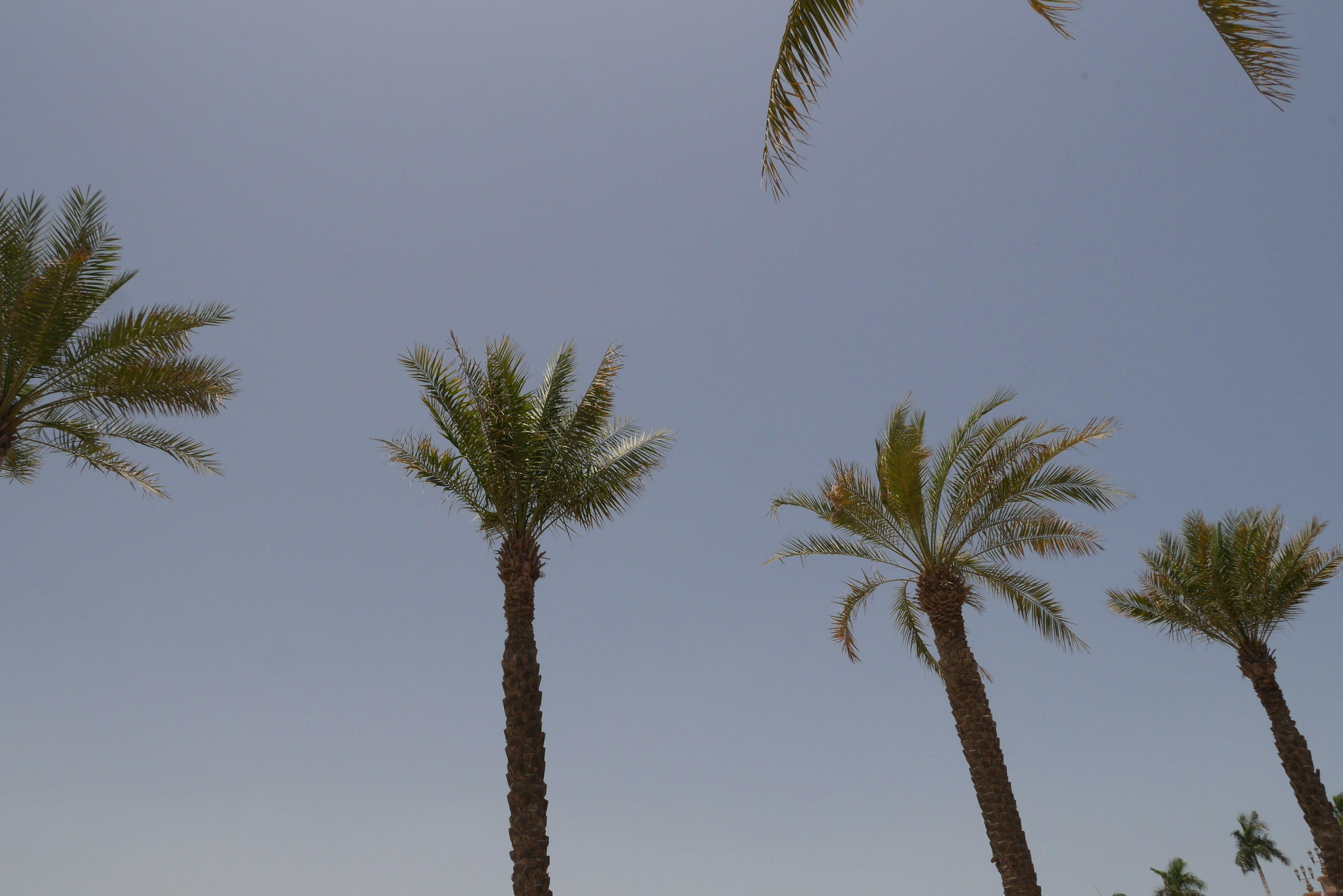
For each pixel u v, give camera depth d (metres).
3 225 13.73
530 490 15.59
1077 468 17.47
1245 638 22.47
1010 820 16.33
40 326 13.16
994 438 17.92
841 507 18.80
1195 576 22.58
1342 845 20.38
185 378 14.37
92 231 14.20
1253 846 58.38
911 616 21.61
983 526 18.31
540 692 14.36
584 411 15.87
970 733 17.16
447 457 15.87
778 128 6.65
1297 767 21.20
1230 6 5.65
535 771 13.65
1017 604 19.91
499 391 15.34
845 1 6.57
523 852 13.05
